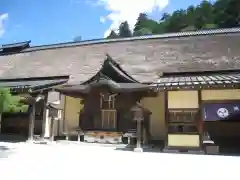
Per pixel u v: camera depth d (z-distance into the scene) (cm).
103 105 1289
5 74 1769
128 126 1216
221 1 4309
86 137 1248
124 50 1683
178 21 4784
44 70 1688
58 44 2056
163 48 1599
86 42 1959
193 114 1009
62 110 1434
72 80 1459
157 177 479
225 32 1594
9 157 693
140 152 952
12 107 963
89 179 445
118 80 1295
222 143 1156
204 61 1370
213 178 482
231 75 1174
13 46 2178
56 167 561
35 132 1360
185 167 610
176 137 1001
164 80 1182
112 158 745
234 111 979
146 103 1320
